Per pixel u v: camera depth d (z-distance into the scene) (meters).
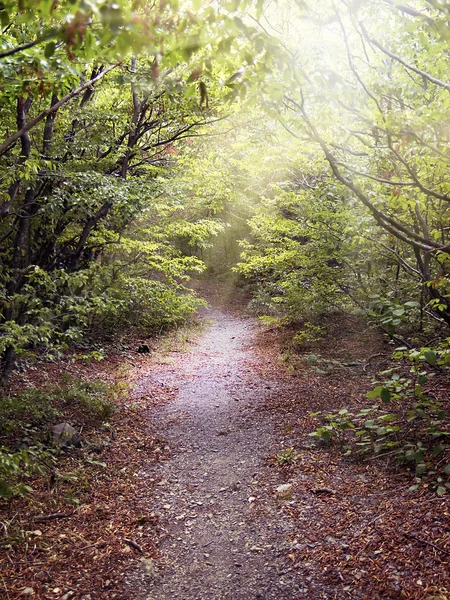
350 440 5.91
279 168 8.80
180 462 6.14
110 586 3.60
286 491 4.95
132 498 5.12
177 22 2.43
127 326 15.37
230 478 5.53
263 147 7.86
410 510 4.01
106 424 7.25
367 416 6.47
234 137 10.85
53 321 9.03
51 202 7.29
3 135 7.45
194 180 12.57
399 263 7.62
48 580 3.62
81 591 3.52
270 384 9.55
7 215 7.63
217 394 9.32
